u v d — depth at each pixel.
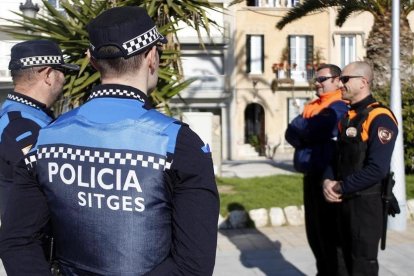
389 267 5.07
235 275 4.92
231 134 27.34
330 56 27.47
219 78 26.92
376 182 3.18
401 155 6.51
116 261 1.49
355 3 11.86
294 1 27.12
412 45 11.34
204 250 1.48
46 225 1.62
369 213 3.24
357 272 3.30
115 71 1.58
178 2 5.48
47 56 2.41
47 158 1.56
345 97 3.40
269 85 27.50
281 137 27.70
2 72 16.08
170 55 5.33
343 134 3.35
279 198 7.81
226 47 26.17
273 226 6.92
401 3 11.20
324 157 4.01
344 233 3.39
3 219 1.61
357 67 3.33
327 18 27.31
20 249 1.56
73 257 1.56
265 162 24.31
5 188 2.21
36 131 2.25
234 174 16.06
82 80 4.70
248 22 27.20
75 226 1.53
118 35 1.55
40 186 1.58
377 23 11.52
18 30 6.35
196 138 1.55
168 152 1.49
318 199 4.05
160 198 1.49
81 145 1.53
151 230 1.49
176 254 1.50
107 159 1.50
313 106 4.17
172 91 5.49
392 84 6.59
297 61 27.58
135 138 1.51
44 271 1.56
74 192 1.52
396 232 6.46
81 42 4.88
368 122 3.24
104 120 1.54
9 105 2.37
